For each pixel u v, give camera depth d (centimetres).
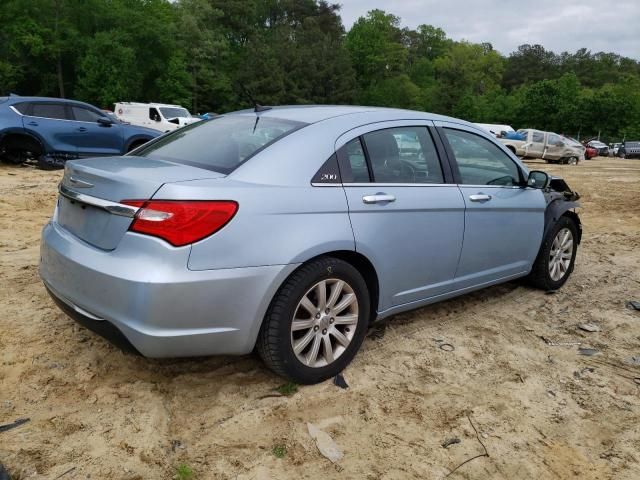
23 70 5275
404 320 434
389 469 261
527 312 468
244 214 283
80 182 306
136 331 270
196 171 301
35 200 886
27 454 256
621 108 6291
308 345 321
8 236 652
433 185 386
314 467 260
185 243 269
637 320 459
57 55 5200
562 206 509
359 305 338
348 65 7306
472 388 338
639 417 315
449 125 418
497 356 382
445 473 261
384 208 344
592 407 323
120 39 5281
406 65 10625
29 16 5131
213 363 348
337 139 339
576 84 6800
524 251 473
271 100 6706
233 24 8112
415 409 312
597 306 489
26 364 336
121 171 296
